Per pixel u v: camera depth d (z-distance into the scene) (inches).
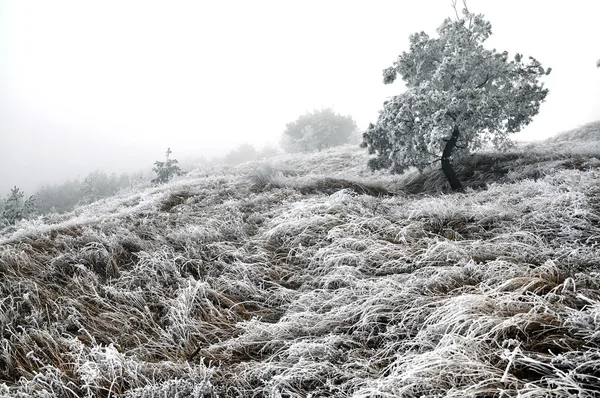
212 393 102.5
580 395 75.2
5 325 137.8
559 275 135.0
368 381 97.4
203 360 121.5
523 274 137.0
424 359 96.6
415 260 175.8
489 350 99.1
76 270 190.4
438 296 134.6
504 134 416.8
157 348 132.1
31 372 118.3
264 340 131.5
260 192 369.1
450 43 392.2
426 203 247.9
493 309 115.3
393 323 130.2
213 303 163.9
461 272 148.9
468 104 352.5
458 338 101.3
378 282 150.4
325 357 114.0
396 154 421.7
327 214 238.1
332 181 429.4
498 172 419.8
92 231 236.8
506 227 190.7
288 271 190.5
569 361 84.3
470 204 255.8
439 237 195.8
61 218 458.9
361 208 250.2
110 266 192.9
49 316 147.6
